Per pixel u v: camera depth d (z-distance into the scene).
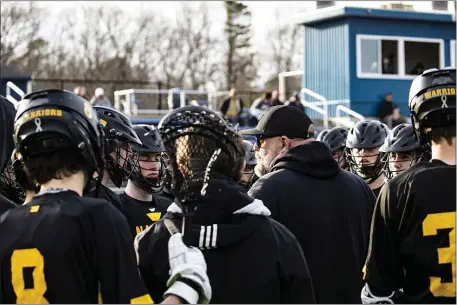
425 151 4.12
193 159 3.29
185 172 3.29
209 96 25.44
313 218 4.17
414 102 3.61
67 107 3.18
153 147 5.21
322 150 4.34
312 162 4.29
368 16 24.22
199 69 45.34
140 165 5.27
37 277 3.05
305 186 4.23
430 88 3.54
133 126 5.41
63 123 3.15
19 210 3.19
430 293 3.46
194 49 45.28
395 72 24.77
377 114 24.50
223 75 45.62
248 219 3.32
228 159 3.35
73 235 3.07
